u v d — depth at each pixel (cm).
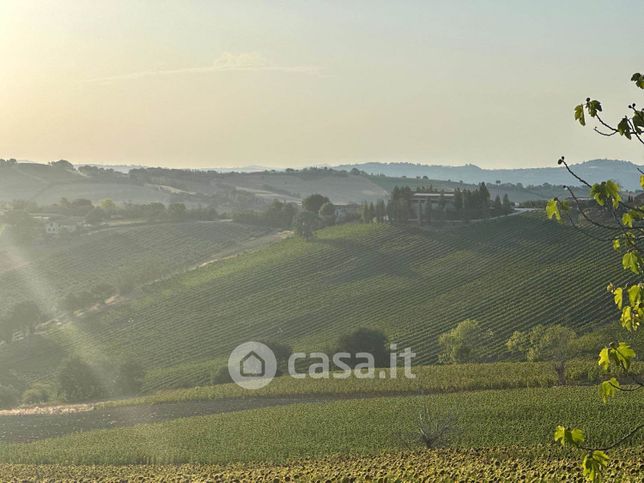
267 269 14912
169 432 6178
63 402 9038
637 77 1171
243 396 7644
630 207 1199
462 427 5447
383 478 3212
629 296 1195
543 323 11006
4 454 5656
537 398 6325
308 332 11938
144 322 12988
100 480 4169
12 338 12762
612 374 6981
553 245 14038
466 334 9550
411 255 14812
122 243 17888
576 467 2983
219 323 12662
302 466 4538
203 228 19100
